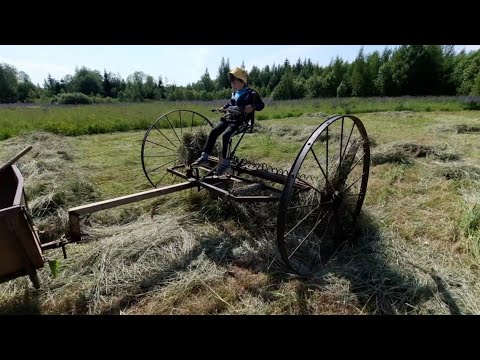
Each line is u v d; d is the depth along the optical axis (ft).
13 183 8.34
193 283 9.16
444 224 12.21
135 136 35.37
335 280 9.25
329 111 61.57
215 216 13.29
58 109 63.62
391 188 15.78
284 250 8.95
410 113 52.95
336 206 11.54
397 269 9.60
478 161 19.26
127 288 9.02
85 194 15.49
